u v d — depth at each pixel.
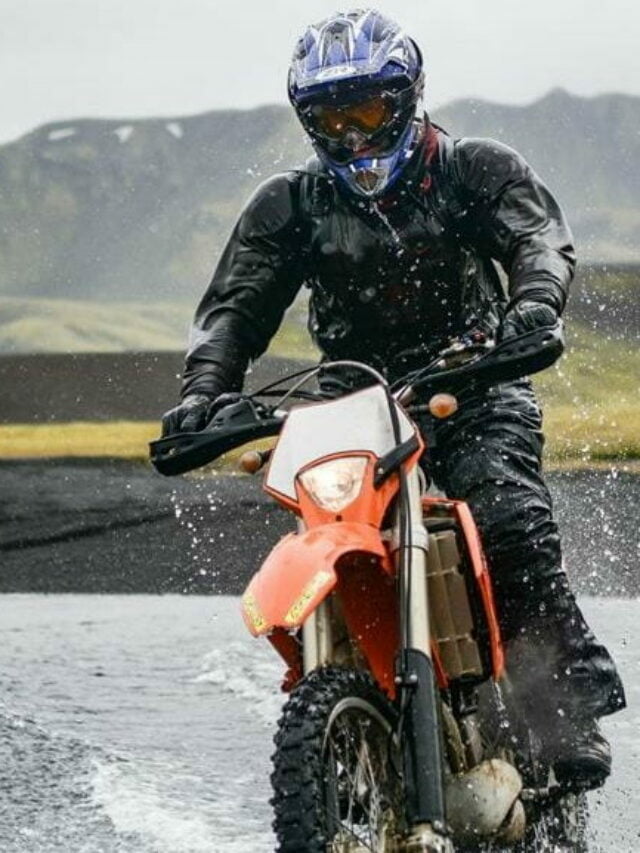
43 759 8.29
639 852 7.09
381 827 5.94
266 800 7.79
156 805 7.64
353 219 7.49
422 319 7.55
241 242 7.72
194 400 7.31
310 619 5.95
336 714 5.78
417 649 5.89
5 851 6.96
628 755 8.52
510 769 6.37
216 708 9.57
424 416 7.22
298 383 6.73
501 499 6.95
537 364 6.36
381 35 7.20
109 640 11.66
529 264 7.23
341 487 6.02
